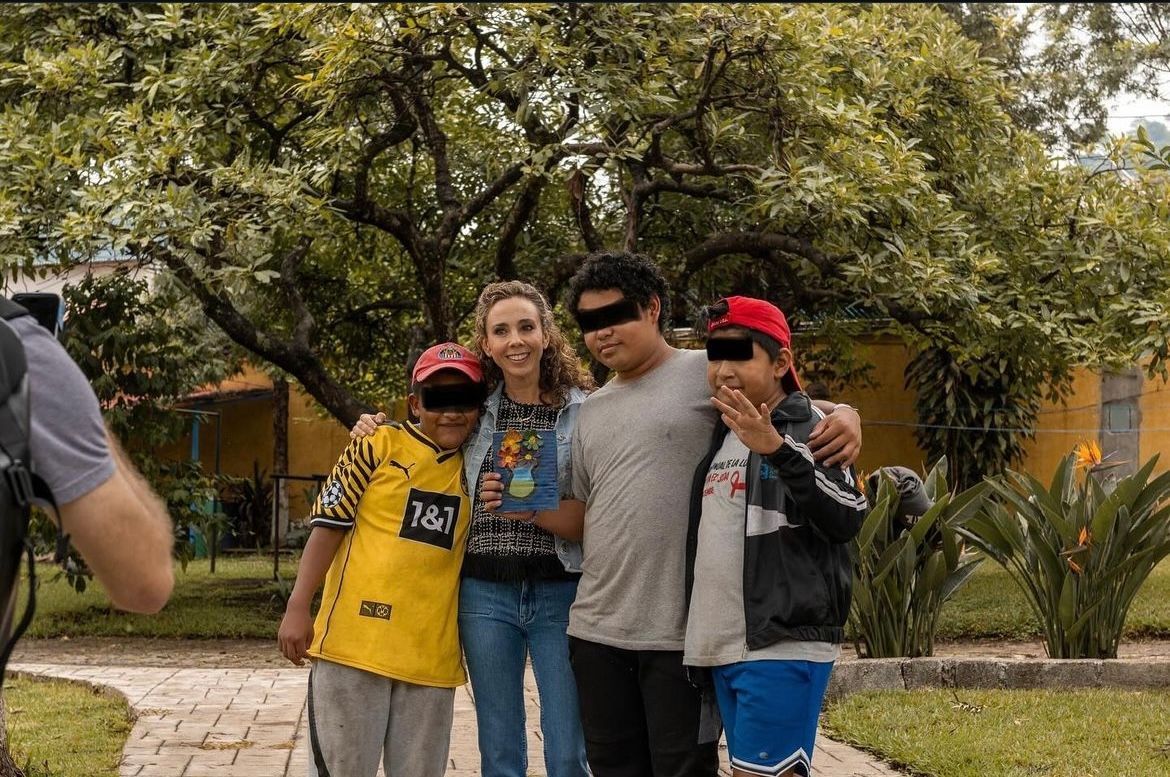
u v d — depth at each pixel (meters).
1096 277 9.98
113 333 10.21
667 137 11.31
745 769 3.22
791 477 3.09
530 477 3.54
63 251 9.18
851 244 9.95
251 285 11.42
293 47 10.17
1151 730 5.76
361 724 3.57
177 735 5.95
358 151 10.20
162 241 9.16
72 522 1.94
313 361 11.01
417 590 3.61
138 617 10.92
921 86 10.35
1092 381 17.11
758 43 9.17
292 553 18.81
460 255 12.76
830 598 3.24
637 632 3.46
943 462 7.82
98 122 9.24
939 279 9.30
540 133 9.91
